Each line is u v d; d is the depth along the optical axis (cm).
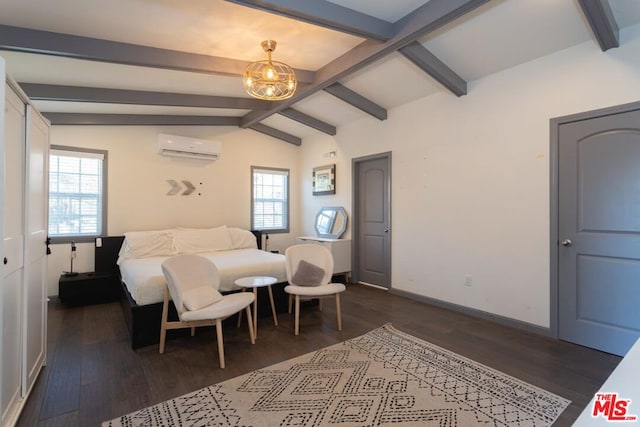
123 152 479
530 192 321
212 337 307
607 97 274
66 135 436
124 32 268
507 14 269
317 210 611
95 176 463
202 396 211
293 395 212
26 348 203
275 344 292
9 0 219
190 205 538
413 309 395
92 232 461
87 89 363
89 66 312
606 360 261
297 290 320
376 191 506
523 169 327
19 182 193
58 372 241
